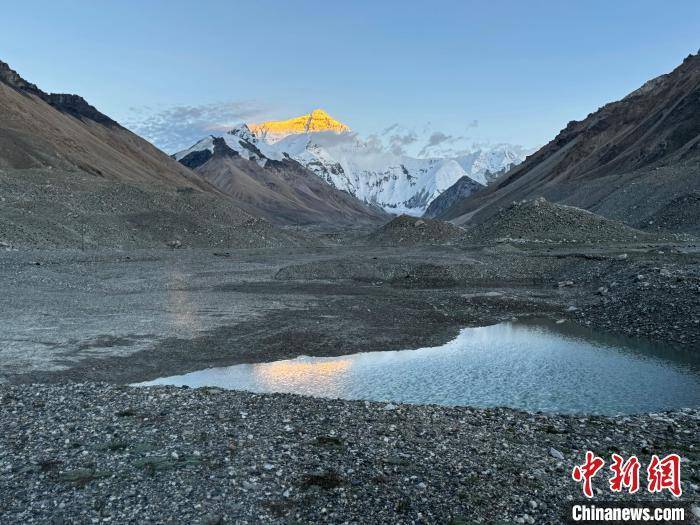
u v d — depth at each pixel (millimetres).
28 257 72562
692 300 41375
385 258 84500
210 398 22078
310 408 21156
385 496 13734
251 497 13523
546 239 98375
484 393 26281
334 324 41281
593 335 39375
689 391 26484
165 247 104188
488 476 15031
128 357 31281
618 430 19844
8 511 12594
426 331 40344
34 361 29406
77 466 15109
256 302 50250
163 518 12445
